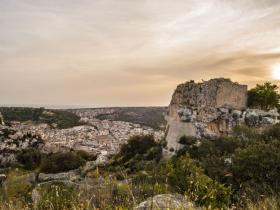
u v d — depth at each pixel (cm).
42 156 6944
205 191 772
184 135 4631
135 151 5625
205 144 3778
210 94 4794
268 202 662
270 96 5056
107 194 605
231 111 4644
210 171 1841
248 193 1031
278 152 1675
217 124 4578
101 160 5178
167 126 5453
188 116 4766
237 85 4888
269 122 4391
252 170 1598
